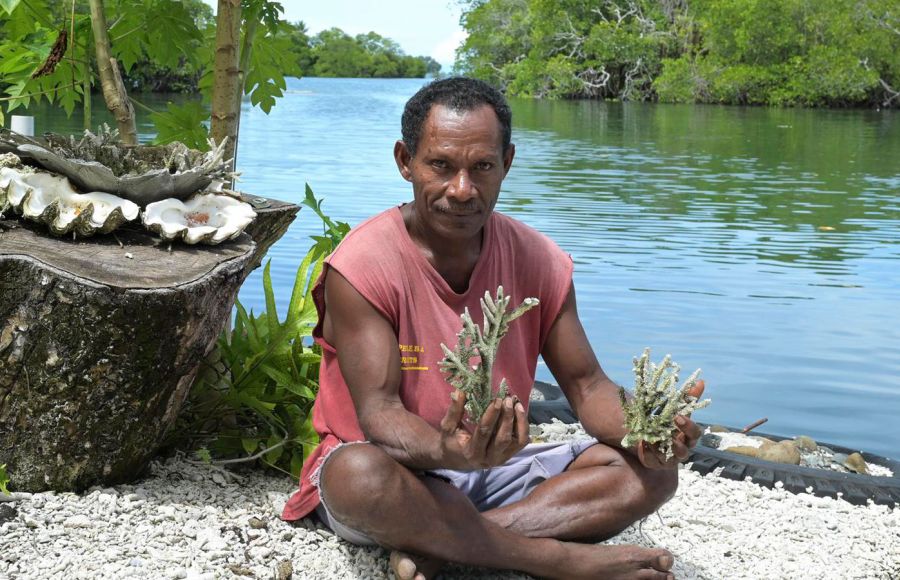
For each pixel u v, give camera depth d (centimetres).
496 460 231
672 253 893
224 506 304
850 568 302
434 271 268
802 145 2234
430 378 271
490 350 230
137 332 281
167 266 293
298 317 359
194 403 346
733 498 354
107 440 293
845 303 712
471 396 232
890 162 1841
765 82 4484
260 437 346
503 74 5606
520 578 275
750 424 479
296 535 288
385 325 266
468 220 254
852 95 4278
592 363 288
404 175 269
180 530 282
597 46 5038
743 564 301
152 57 443
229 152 388
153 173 308
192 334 292
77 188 309
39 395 284
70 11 424
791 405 505
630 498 270
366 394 262
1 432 289
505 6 5722
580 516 270
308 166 1522
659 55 5122
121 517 284
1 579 248
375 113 3288
